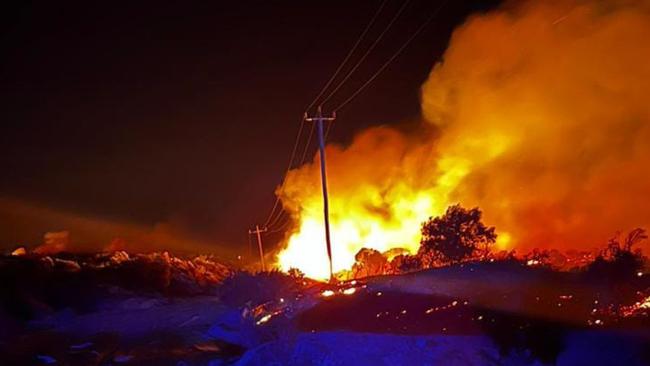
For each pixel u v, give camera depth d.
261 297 20.61
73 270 29.27
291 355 12.74
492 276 13.96
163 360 15.28
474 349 11.62
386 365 11.52
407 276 15.43
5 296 23.66
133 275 30.89
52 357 16.61
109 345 17.88
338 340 12.60
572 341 11.18
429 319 12.75
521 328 11.60
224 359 14.52
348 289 15.57
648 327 11.00
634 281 12.72
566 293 12.43
